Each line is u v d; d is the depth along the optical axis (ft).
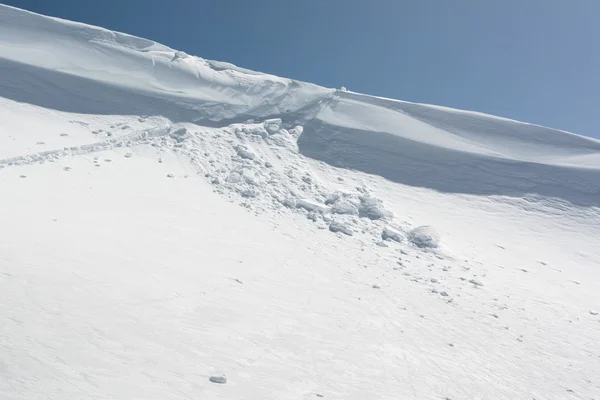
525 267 58.95
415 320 37.78
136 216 47.57
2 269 26.86
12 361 18.01
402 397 24.13
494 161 91.71
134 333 23.39
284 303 34.42
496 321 41.65
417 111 115.03
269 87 120.88
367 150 89.97
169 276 33.60
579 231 73.41
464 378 29.01
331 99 115.55
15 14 131.13
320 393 22.25
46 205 43.93
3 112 76.43
